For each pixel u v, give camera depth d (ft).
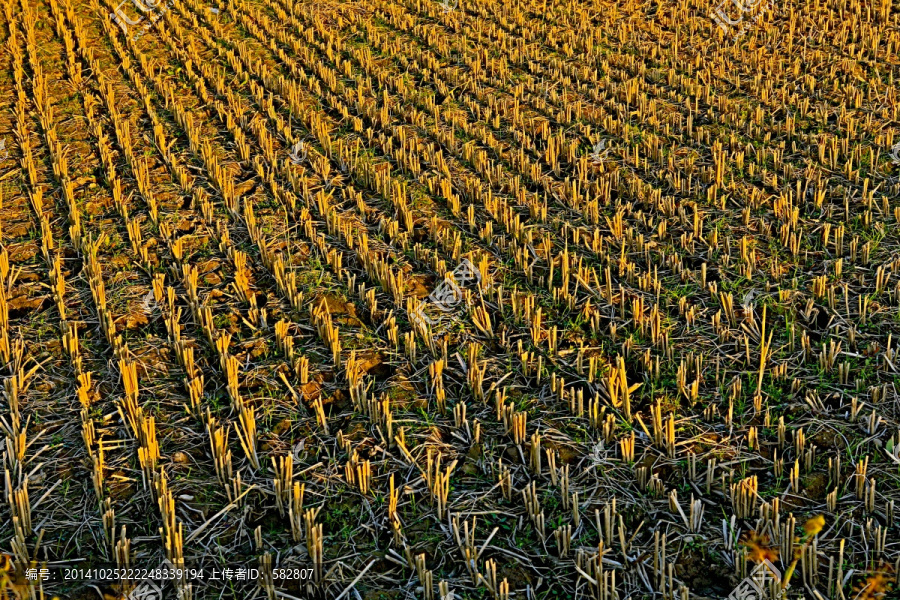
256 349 16.53
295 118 27.40
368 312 17.93
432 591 11.37
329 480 13.41
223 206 22.11
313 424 14.64
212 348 16.55
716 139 24.72
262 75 29.81
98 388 15.44
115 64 31.55
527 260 18.95
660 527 12.39
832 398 14.73
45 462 13.62
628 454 13.48
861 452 13.47
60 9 36.55
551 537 12.36
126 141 24.39
